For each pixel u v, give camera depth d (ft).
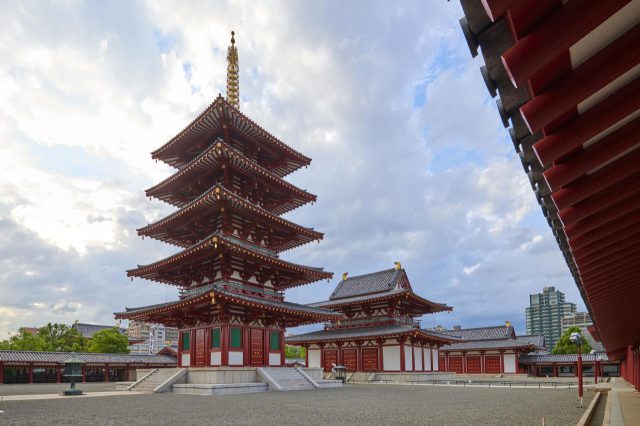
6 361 174.81
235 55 167.43
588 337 282.15
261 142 149.69
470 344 265.34
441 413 70.18
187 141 146.51
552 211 26.68
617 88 15.20
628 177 22.67
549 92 14.30
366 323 211.61
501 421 61.21
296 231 147.54
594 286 45.80
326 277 150.51
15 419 61.82
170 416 64.39
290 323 149.28
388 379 189.57
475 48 13.08
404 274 229.45
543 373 269.03
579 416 67.67
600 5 10.86
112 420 60.34
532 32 11.96
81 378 198.29
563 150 17.13
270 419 61.21
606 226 28.68
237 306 123.75
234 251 123.24
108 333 256.93
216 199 123.95
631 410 73.10
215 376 113.19
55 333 277.85
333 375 191.72
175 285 151.23
